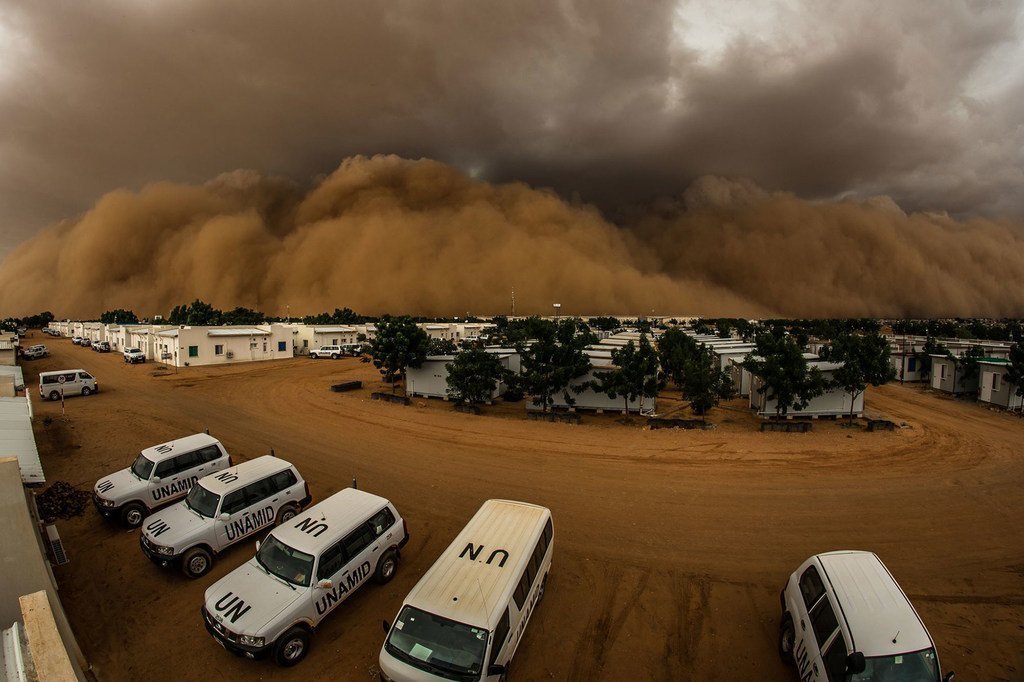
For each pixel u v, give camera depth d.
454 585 7.42
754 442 20.14
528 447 19.56
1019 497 14.70
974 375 31.44
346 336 60.75
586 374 25.64
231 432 22.16
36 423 22.83
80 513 13.28
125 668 7.86
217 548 10.52
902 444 20.16
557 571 10.56
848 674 6.07
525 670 7.79
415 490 15.21
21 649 5.05
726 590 9.95
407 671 6.59
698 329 70.94
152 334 49.56
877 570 7.40
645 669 7.86
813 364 25.25
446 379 27.59
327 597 8.42
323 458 18.36
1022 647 8.45
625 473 16.52
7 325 87.38
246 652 7.34
